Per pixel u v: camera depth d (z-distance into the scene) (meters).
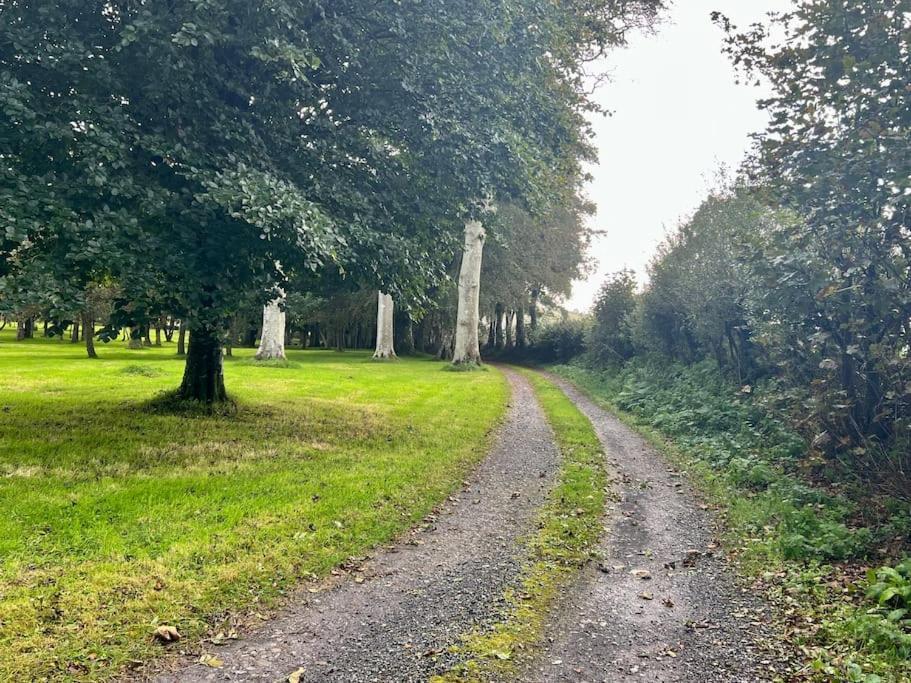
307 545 5.17
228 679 3.30
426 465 8.23
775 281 6.59
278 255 8.50
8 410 10.20
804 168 6.00
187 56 7.85
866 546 5.16
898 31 5.41
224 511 5.82
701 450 9.92
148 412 10.43
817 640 3.80
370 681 3.31
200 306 8.21
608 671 3.48
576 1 13.84
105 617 3.81
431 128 9.61
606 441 11.08
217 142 8.47
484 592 4.52
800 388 7.47
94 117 7.34
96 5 8.15
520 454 9.55
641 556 5.37
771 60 6.15
